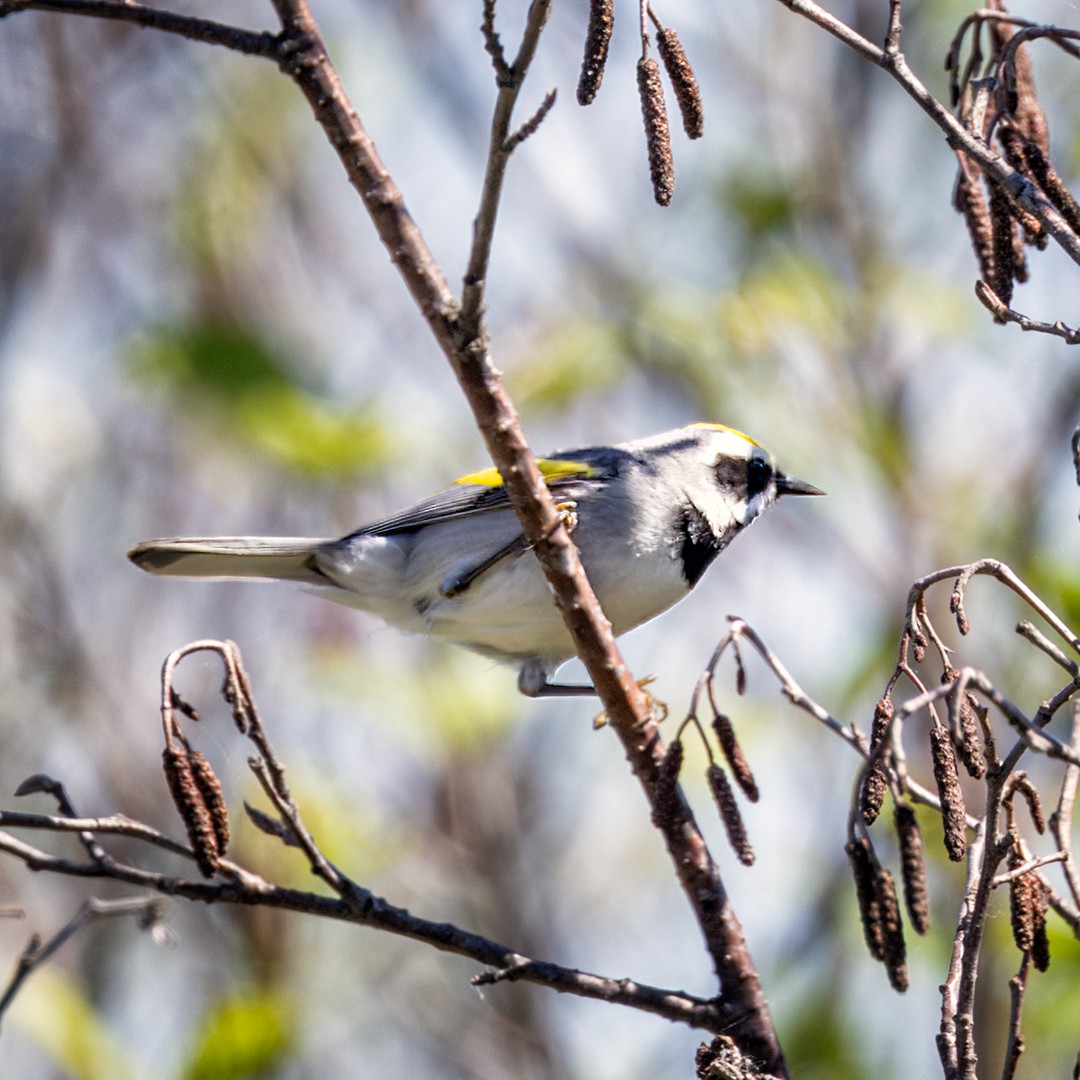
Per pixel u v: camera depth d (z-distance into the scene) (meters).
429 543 9.34
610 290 14.03
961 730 5.00
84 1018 9.80
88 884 13.04
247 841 11.88
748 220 13.83
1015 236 6.25
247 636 13.99
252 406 11.99
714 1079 5.86
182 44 14.75
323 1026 12.39
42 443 14.07
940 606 12.45
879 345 13.64
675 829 6.44
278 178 14.36
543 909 13.53
